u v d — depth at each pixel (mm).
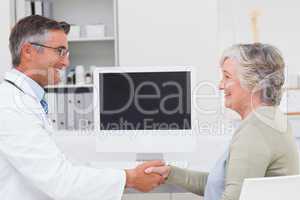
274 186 1121
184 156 2404
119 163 2166
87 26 3059
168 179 1760
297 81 2773
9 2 2850
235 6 2980
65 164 1450
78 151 2531
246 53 1388
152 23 2840
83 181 1437
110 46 3225
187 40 2826
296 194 1143
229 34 2996
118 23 2873
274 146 1311
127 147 2121
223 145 2471
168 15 2828
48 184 1404
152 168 1674
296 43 2963
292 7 2953
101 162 2217
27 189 1465
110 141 2125
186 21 2820
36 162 1399
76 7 3246
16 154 1392
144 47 2855
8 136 1389
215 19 2809
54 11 3236
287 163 1330
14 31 1530
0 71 2846
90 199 1452
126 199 2758
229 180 1286
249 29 2988
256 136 1309
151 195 2760
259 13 2971
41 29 1512
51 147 1437
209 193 1473
